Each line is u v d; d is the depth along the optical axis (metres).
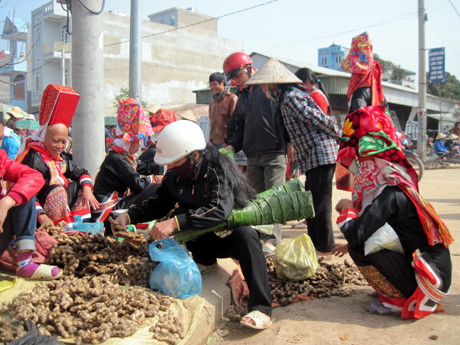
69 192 3.82
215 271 3.34
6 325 2.19
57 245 2.97
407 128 23.53
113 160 4.09
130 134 4.11
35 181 2.68
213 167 2.85
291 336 2.62
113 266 2.85
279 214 2.96
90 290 2.50
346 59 4.47
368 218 2.73
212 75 6.20
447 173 13.66
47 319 2.29
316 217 4.07
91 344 2.18
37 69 30.61
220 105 6.22
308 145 4.04
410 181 2.82
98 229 3.53
